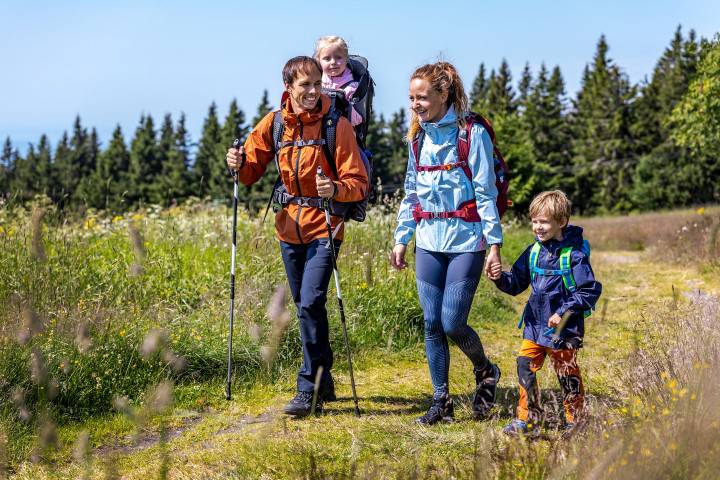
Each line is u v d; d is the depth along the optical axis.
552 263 3.80
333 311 6.19
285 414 4.35
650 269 11.69
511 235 14.45
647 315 6.09
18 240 5.84
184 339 5.20
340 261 7.12
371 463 3.16
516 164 39.16
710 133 25.91
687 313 5.06
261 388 4.96
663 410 2.92
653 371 3.77
